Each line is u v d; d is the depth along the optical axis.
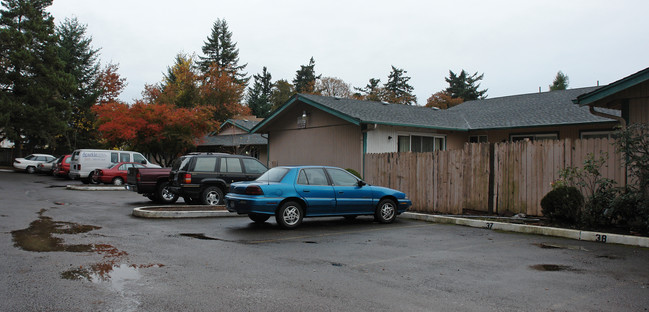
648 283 5.64
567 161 10.45
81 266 6.18
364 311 4.54
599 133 16.98
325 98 20.23
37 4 39.19
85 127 45.12
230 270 6.16
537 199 10.94
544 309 4.63
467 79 63.41
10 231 8.91
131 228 9.79
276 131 22.12
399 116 19.31
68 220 10.80
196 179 14.25
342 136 18.50
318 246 8.11
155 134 28.33
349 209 10.91
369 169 15.77
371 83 69.75
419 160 13.79
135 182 15.69
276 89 71.56
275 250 7.67
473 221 10.85
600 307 4.70
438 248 7.98
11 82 34.88
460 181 12.57
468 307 4.69
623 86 10.01
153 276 5.75
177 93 50.28
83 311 4.41
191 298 4.88
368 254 7.42
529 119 19.08
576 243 8.47
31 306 4.51
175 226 10.28
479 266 6.57
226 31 67.06
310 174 10.68
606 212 9.26
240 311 4.48
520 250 7.79
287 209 10.13
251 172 15.23
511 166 11.46
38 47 36.28
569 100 20.53
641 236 8.52
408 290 5.31
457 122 20.92
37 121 34.59
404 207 11.74
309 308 4.61
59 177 30.50
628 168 9.41
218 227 10.28
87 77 47.91
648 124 9.07
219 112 51.03
